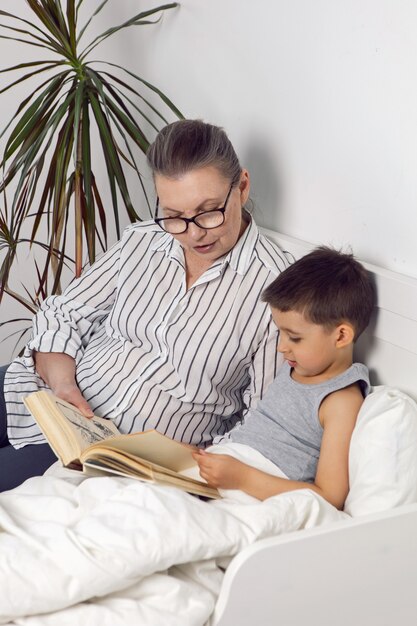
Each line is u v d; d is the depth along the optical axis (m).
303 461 1.26
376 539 1.01
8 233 2.01
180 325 1.47
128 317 1.53
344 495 1.21
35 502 1.12
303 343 1.26
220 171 1.33
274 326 1.42
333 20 1.38
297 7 1.46
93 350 1.61
